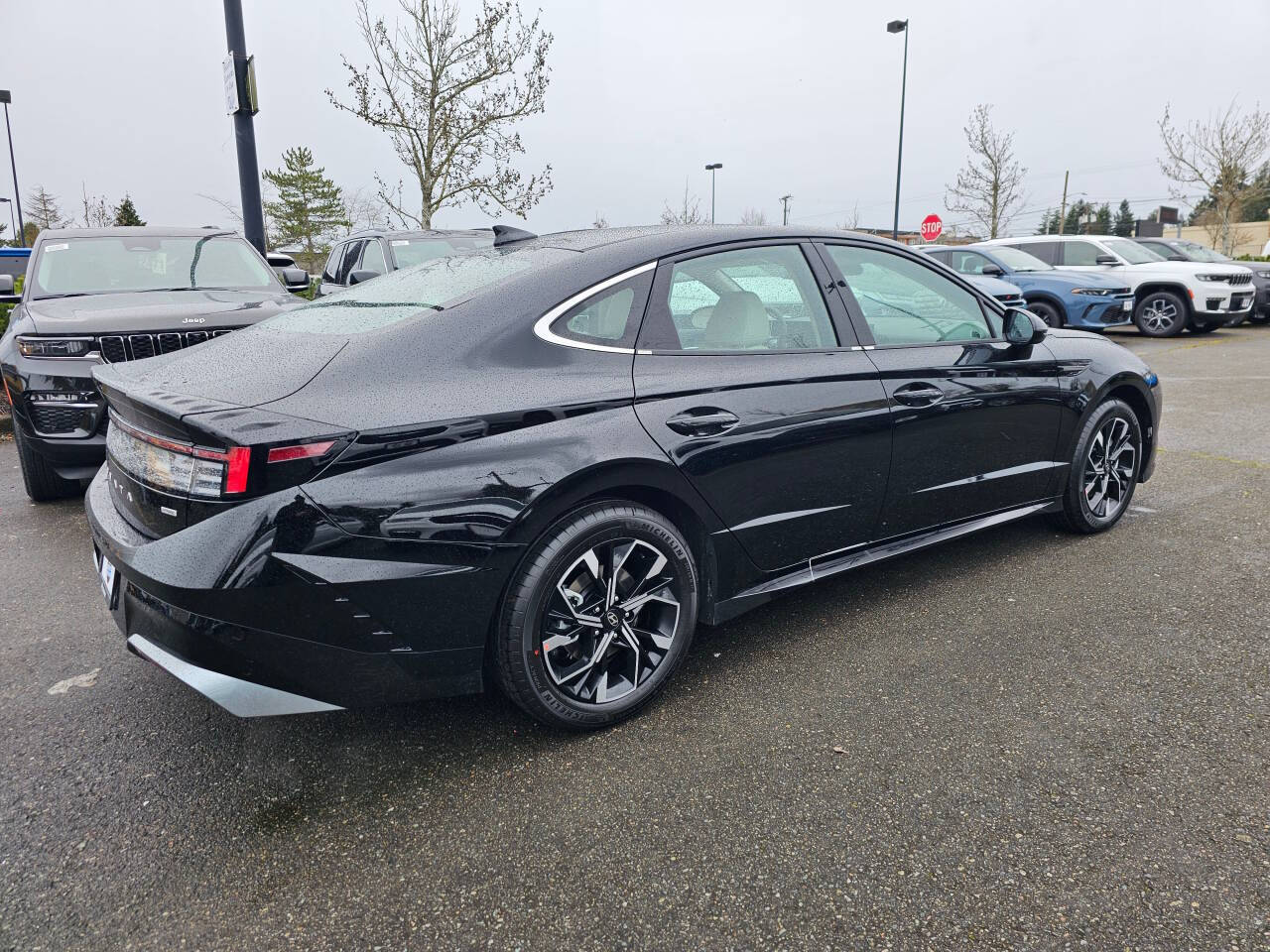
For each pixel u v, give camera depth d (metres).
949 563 3.81
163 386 2.32
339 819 2.14
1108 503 4.16
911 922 1.75
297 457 2.00
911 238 33.06
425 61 12.88
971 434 3.39
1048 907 1.77
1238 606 3.22
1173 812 2.06
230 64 7.93
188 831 2.11
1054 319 13.05
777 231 3.05
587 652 2.49
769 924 1.75
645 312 2.63
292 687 2.10
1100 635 3.03
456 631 2.23
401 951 1.72
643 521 2.49
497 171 13.64
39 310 5.03
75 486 5.18
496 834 2.07
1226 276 13.69
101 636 3.25
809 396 2.86
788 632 3.18
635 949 1.70
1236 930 1.69
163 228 6.55
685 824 2.08
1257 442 6.01
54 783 2.31
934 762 2.31
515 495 2.22
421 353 2.30
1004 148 34.28
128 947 1.74
